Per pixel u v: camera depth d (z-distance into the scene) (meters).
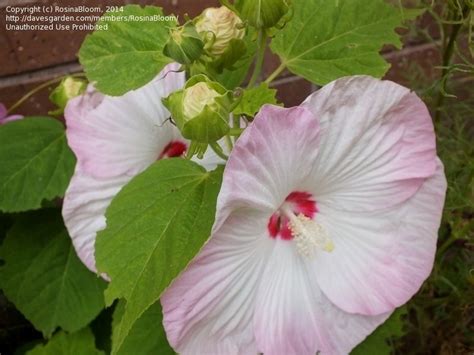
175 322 0.24
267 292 0.26
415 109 0.25
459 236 0.37
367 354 0.31
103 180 0.31
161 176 0.26
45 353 0.37
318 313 0.27
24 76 0.43
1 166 0.37
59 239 0.39
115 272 0.24
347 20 0.31
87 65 0.28
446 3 0.35
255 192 0.23
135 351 0.31
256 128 0.22
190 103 0.23
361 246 0.27
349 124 0.24
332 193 0.27
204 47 0.25
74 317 0.38
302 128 0.23
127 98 0.31
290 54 0.31
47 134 0.38
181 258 0.23
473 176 0.37
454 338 0.44
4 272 0.38
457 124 0.42
